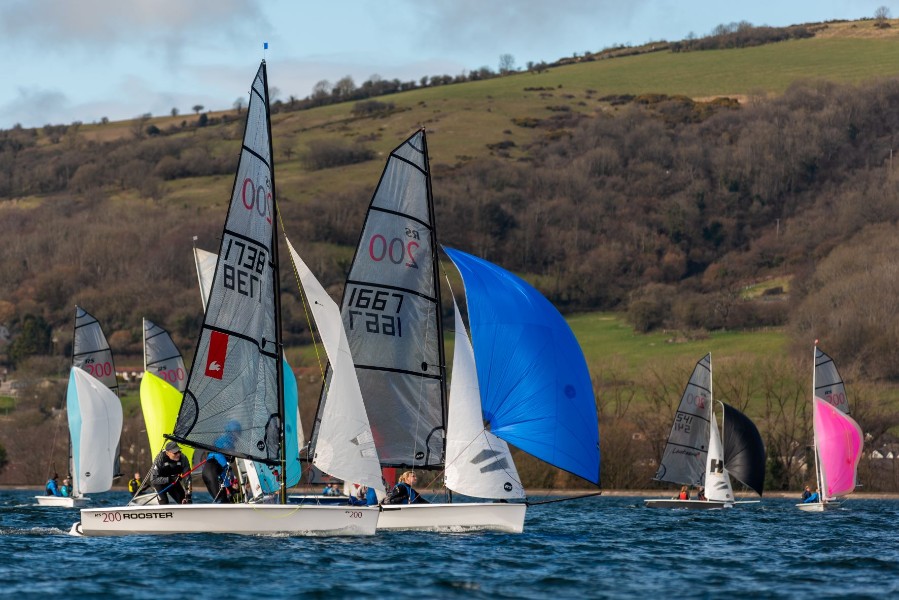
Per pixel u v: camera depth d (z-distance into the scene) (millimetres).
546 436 104000
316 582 74250
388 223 107062
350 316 105438
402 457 106938
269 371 99688
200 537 94312
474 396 105188
